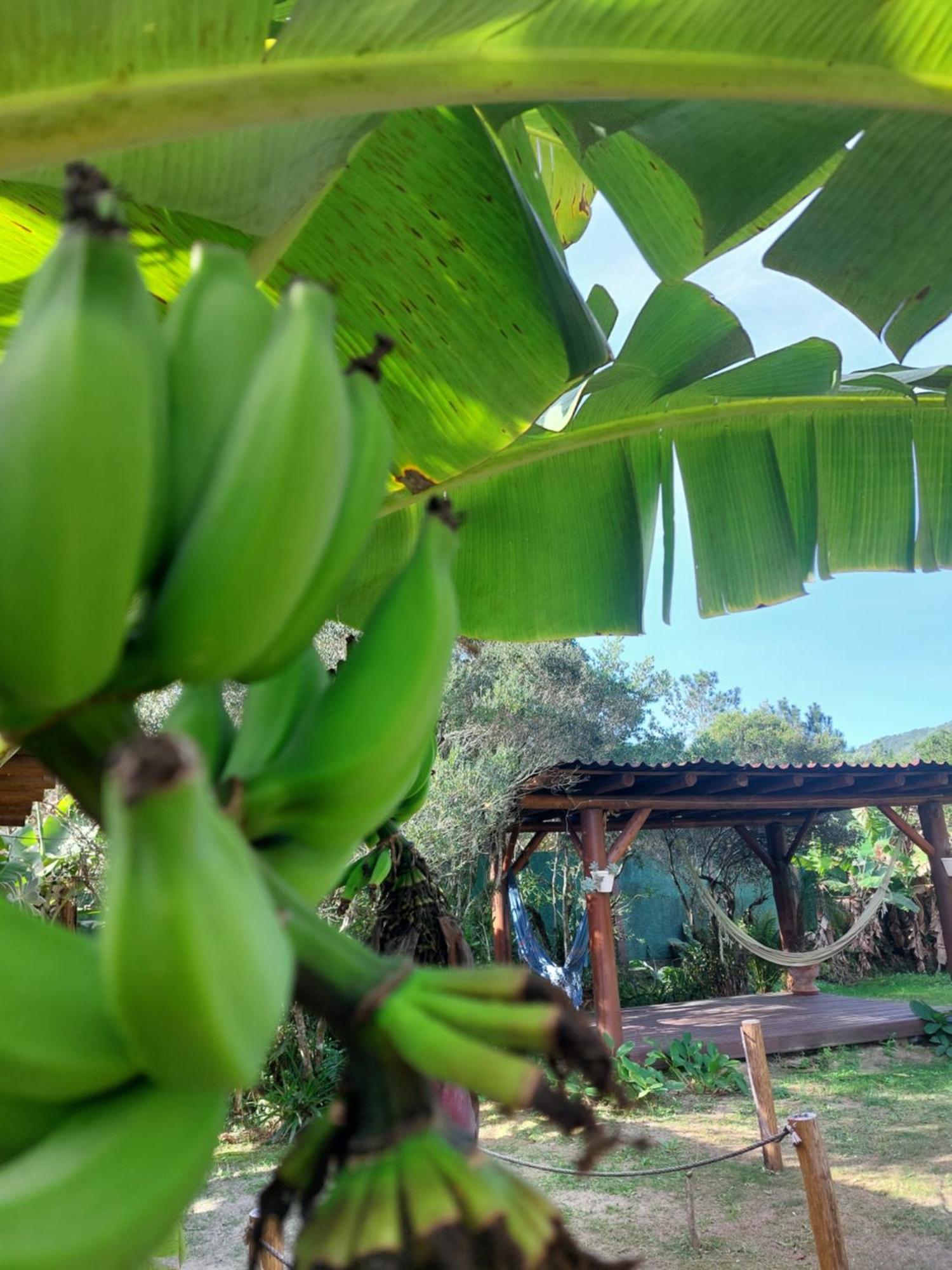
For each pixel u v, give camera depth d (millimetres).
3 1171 579
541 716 15273
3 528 589
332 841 761
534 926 15969
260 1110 8953
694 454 3320
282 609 693
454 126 1797
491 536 3115
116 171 1380
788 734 30484
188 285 799
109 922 506
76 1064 576
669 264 2531
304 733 765
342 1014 623
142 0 1050
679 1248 5980
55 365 580
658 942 19875
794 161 1812
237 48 1131
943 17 1444
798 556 3359
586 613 3096
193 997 504
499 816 11000
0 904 639
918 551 3316
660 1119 8977
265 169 1404
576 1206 6781
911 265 2115
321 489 679
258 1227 663
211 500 684
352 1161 603
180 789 500
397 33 1192
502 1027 590
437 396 2125
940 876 13195
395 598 804
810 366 3020
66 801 8234
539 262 1750
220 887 521
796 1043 11695
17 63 1062
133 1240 546
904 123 1888
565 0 1282
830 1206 5008
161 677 706
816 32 1430
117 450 587
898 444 3318
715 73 1437
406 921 1295
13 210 1820
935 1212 6434
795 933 15625
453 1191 575
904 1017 12516
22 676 637
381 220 1933
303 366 672
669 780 11219
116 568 605
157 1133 580
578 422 3053
